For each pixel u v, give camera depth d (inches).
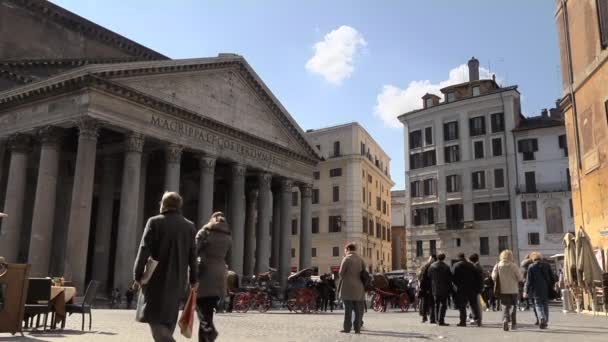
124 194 1199.6
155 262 251.6
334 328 570.9
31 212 1425.9
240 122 1568.7
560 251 1859.0
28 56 1510.8
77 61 1518.2
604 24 811.4
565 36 978.1
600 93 831.1
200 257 317.4
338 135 2487.7
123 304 1138.0
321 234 2443.4
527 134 1988.2
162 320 247.8
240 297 1009.5
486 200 2038.6
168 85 1337.4
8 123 1283.2
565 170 1905.8
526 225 1932.8
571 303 918.4
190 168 1802.4
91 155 1128.8
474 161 2090.3
